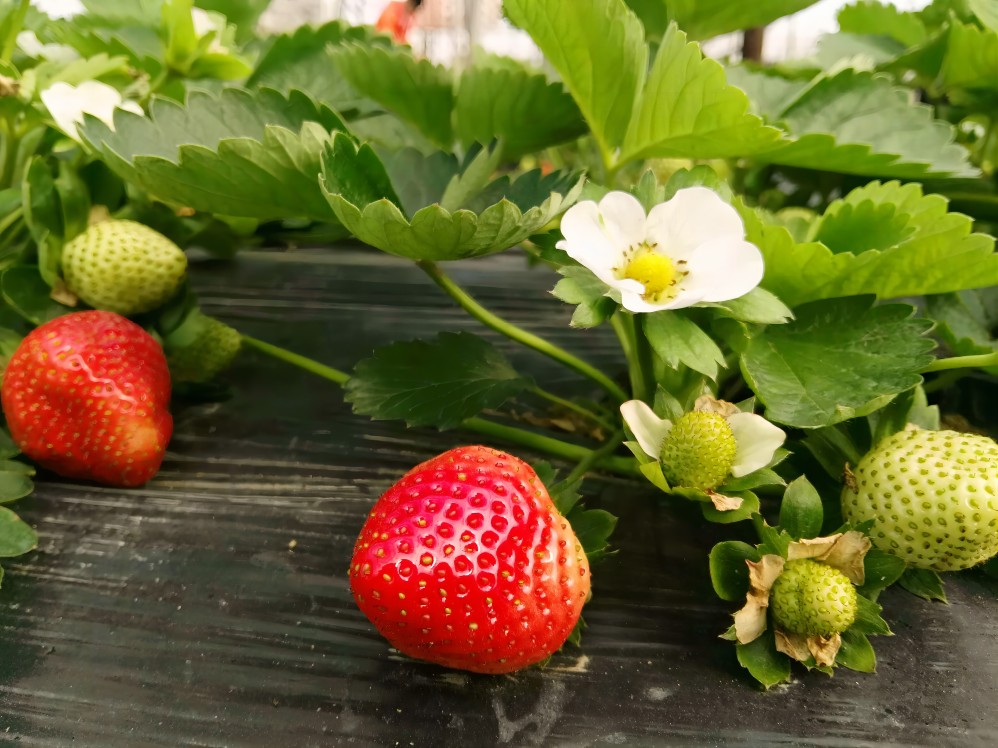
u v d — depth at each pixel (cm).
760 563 13
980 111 26
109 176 19
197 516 16
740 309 13
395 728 12
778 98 24
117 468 16
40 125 19
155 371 17
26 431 16
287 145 14
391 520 12
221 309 25
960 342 17
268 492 17
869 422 15
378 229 13
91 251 17
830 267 14
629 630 14
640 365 15
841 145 16
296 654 13
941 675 13
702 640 14
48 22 26
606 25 15
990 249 14
